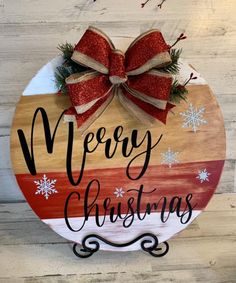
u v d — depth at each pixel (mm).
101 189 666
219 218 792
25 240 748
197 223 780
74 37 735
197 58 758
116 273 685
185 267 692
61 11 716
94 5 715
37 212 669
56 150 653
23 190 662
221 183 851
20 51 740
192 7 724
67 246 737
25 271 686
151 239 684
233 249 725
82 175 661
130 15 724
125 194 668
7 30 724
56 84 634
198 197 675
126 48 630
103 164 660
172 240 746
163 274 681
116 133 650
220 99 790
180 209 676
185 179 668
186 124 653
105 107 636
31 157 653
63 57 631
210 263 698
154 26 733
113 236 681
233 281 665
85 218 673
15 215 802
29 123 647
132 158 659
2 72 751
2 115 781
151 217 677
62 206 668
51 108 644
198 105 647
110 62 586
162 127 653
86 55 582
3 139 798
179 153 661
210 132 657
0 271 685
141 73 595
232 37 746
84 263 702
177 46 748
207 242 739
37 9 713
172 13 726
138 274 683
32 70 753
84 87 583
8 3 706
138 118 629
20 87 764
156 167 663
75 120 629
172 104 619
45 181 660
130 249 685
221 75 772
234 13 730
